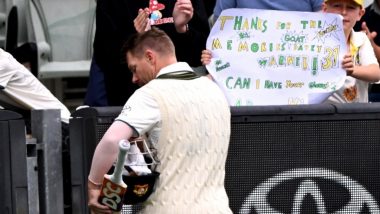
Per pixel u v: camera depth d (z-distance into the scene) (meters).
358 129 15.04
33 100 17.98
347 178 15.09
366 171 15.09
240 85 15.84
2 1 22.62
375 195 15.12
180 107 13.35
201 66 17.94
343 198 15.09
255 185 14.97
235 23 15.83
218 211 13.43
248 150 14.92
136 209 14.67
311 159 15.01
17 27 21.72
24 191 13.65
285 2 17.30
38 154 13.84
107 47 17.94
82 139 13.89
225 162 14.70
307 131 14.98
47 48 21.66
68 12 21.97
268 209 15.01
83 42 21.97
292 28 15.87
